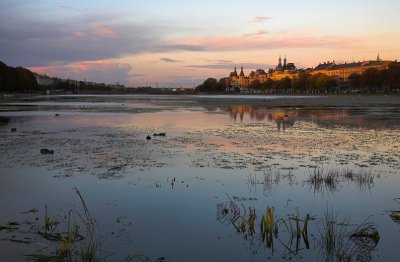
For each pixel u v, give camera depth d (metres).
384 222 13.39
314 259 10.75
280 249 11.35
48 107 84.31
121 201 15.61
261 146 29.08
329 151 26.80
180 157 24.67
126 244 11.61
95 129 40.75
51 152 25.83
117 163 22.75
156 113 66.44
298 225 12.32
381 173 20.22
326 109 75.00
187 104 102.38
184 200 15.75
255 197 16.17
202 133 37.34
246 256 10.91
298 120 51.25
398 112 64.69
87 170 20.86
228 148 28.19
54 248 11.29
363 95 157.62
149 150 27.25
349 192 16.86
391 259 10.73
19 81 170.38
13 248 11.21
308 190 17.17
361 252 11.14
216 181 18.69
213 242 11.79
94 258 10.69
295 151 26.86
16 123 47.34
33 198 15.98
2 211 14.42
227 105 95.19
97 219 13.62
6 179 18.91
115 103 108.44
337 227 12.89
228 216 13.91
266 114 63.16
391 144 29.75
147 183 18.30
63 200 15.73
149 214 14.12
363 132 37.44
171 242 11.76
